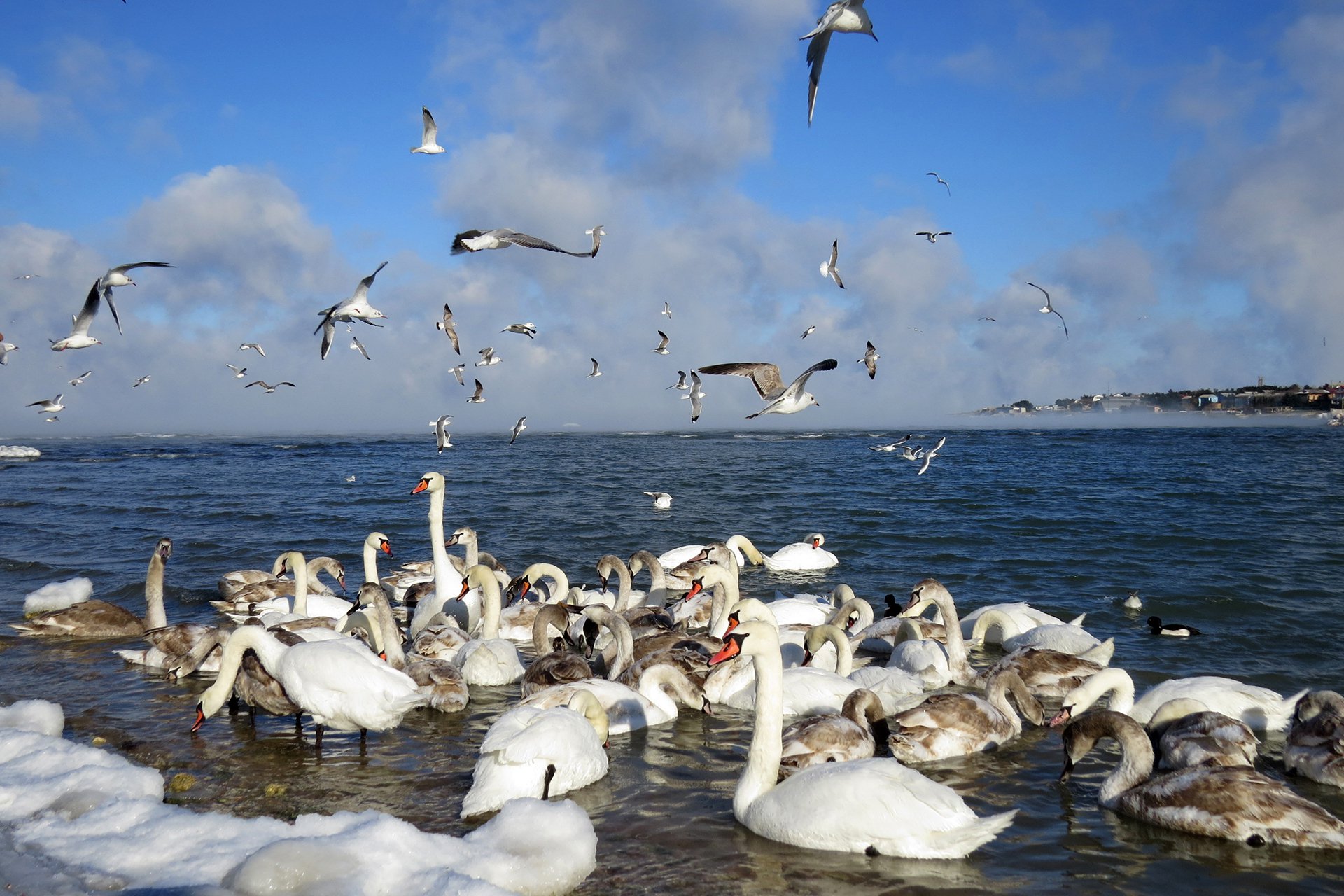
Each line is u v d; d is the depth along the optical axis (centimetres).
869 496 4244
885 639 1641
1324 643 1659
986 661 1634
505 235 1356
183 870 760
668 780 1048
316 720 1147
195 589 2247
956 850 824
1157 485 4572
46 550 2822
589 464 7088
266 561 2639
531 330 2058
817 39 1020
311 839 791
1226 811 884
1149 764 977
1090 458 7125
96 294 1755
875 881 803
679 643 1477
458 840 820
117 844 809
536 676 1310
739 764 1103
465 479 5481
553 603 1527
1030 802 995
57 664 1592
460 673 1376
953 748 1129
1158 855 860
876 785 852
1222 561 2458
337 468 6831
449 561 1931
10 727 1152
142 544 2931
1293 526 3058
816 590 2216
